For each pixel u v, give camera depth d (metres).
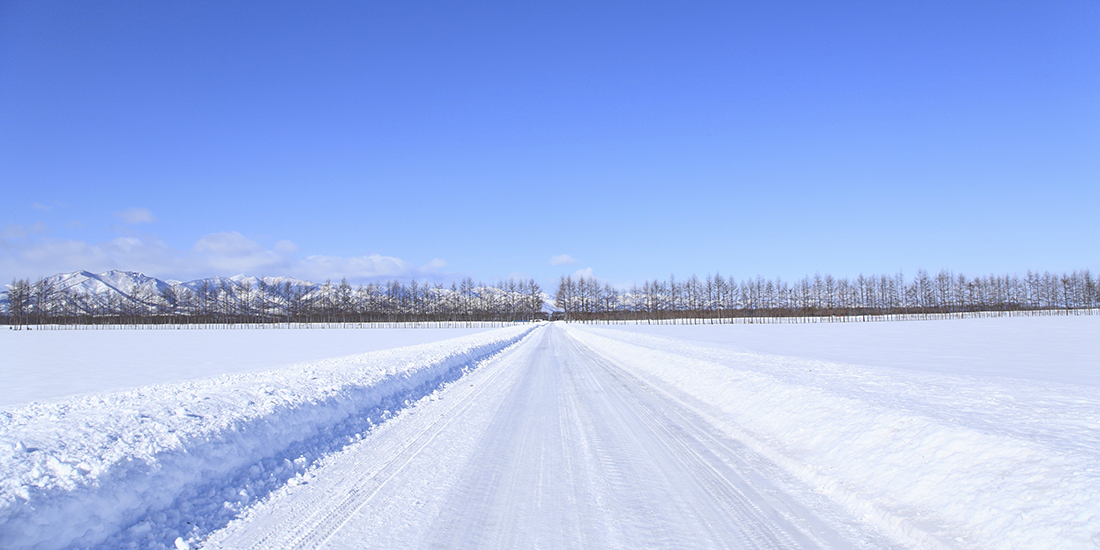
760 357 16.70
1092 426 5.52
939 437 5.29
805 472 5.50
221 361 23.33
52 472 4.12
